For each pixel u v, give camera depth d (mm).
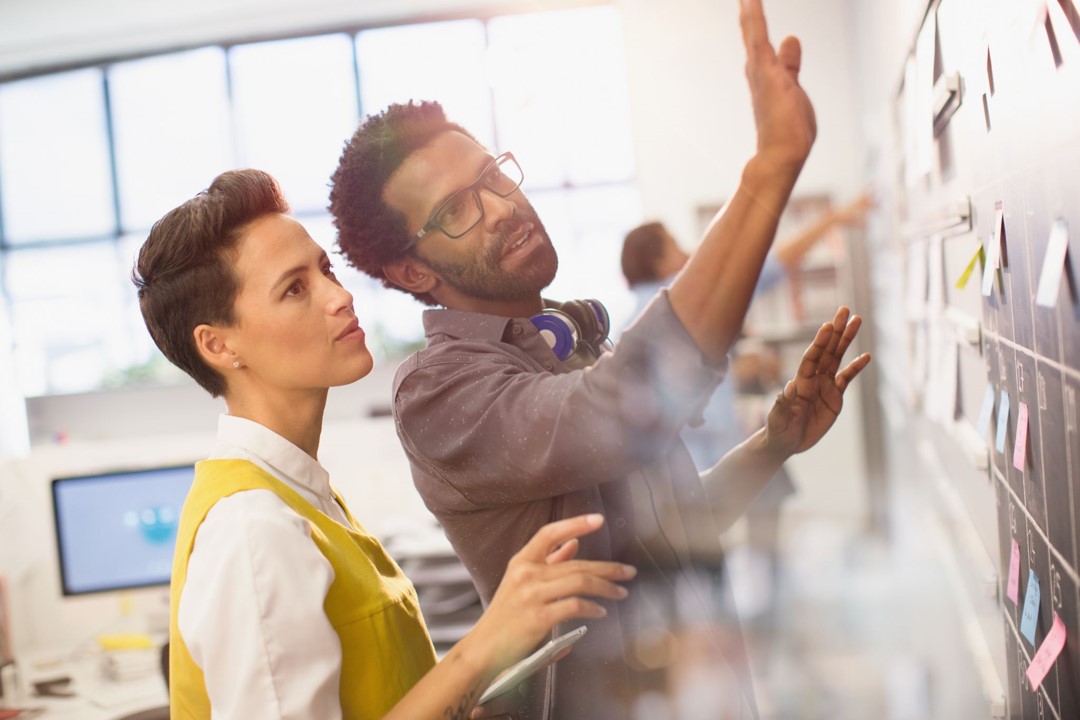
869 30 1696
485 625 698
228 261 832
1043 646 799
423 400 835
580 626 868
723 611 836
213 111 5441
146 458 3014
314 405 895
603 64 4621
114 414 5203
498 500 835
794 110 618
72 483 2689
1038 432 784
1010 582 934
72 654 2732
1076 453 664
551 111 4688
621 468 728
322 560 771
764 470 933
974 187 1016
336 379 857
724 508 920
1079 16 572
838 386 948
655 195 3033
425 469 885
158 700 2309
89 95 5469
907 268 1542
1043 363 741
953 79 1055
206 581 750
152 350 5359
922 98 1309
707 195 2947
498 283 880
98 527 2695
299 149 5402
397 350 4957
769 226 639
